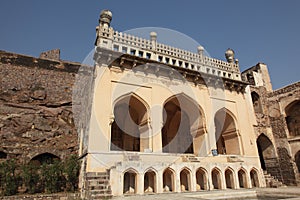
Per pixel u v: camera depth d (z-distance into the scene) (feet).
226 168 39.47
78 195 33.40
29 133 44.96
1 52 49.96
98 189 27.50
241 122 51.62
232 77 54.60
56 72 54.24
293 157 53.98
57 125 48.47
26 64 51.72
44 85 51.70
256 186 44.16
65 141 47.67
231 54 57.88
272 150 57.26
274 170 55.83
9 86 48.03
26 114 46.37
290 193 29.04
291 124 57.82
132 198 23.68
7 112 44.93
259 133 55.93
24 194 34.53
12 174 37.09
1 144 41.88
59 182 37.47
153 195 27.61
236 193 31.60
